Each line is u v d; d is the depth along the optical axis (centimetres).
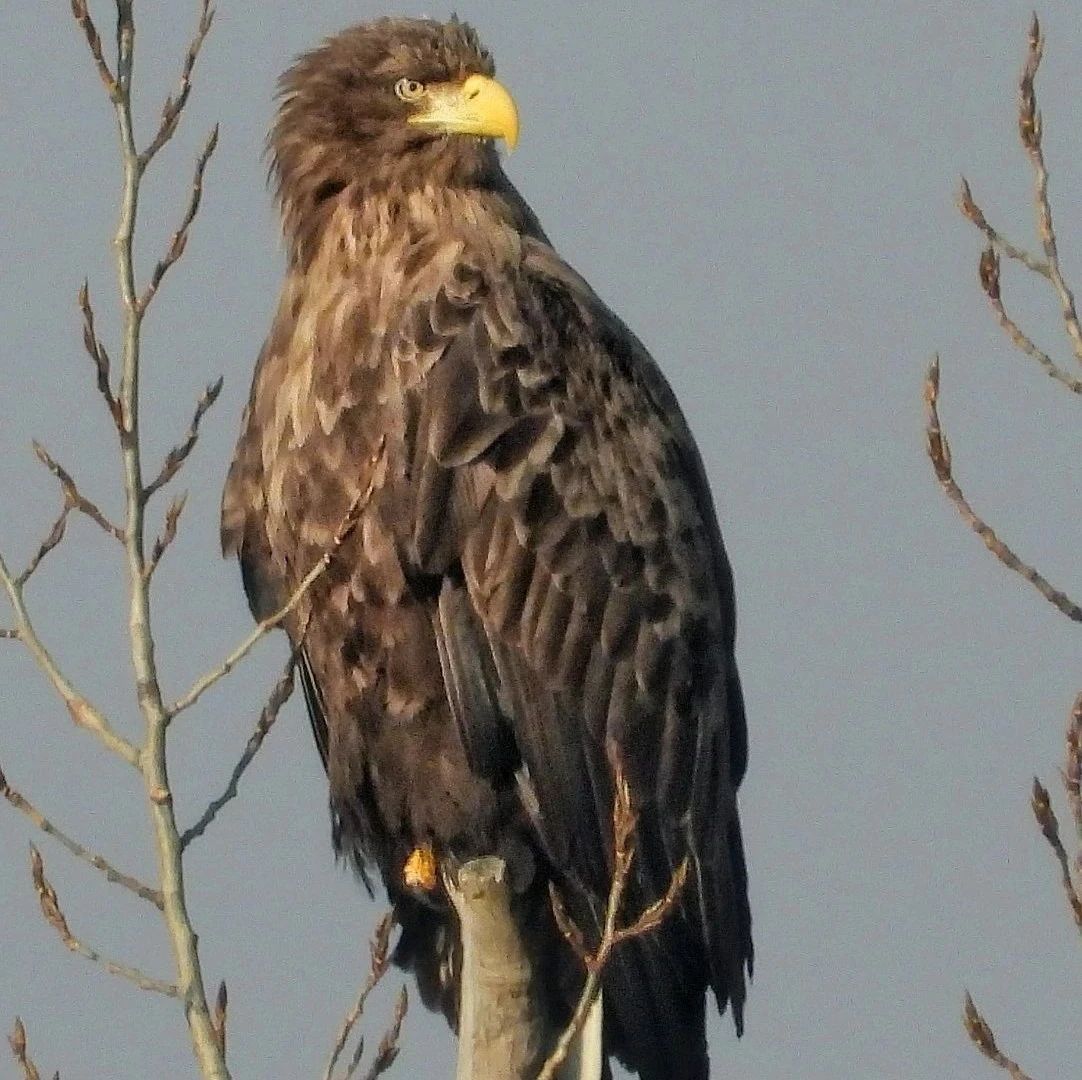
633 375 1249
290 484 1180
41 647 880
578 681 1180
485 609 1163
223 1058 838
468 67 1251
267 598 1226
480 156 1237
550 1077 831
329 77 1254
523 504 1171
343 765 1215
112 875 855
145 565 881
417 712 1185
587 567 1186
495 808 1177
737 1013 1214
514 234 1239
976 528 757
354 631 1183
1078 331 775
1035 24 789
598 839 1177
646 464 1226
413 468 1157
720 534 1302
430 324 1174
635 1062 1143
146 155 904
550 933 1172
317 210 1248
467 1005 953
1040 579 751
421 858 1198
